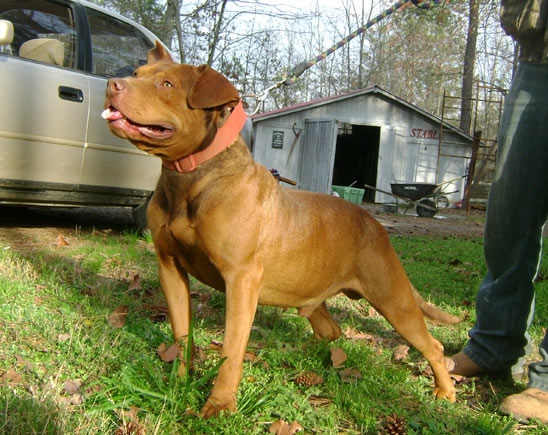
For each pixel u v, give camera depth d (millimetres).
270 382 2873
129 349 2961
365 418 2584
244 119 2645
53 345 2965
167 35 14445
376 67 34406
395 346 3842
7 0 5344
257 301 2662
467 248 8594
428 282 5773
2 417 2154
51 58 5484
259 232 2566
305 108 19453
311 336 3615
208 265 2607
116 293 4098
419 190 15289
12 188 5266
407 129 20688
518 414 2832
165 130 2371
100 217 7871
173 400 2395
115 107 2252
